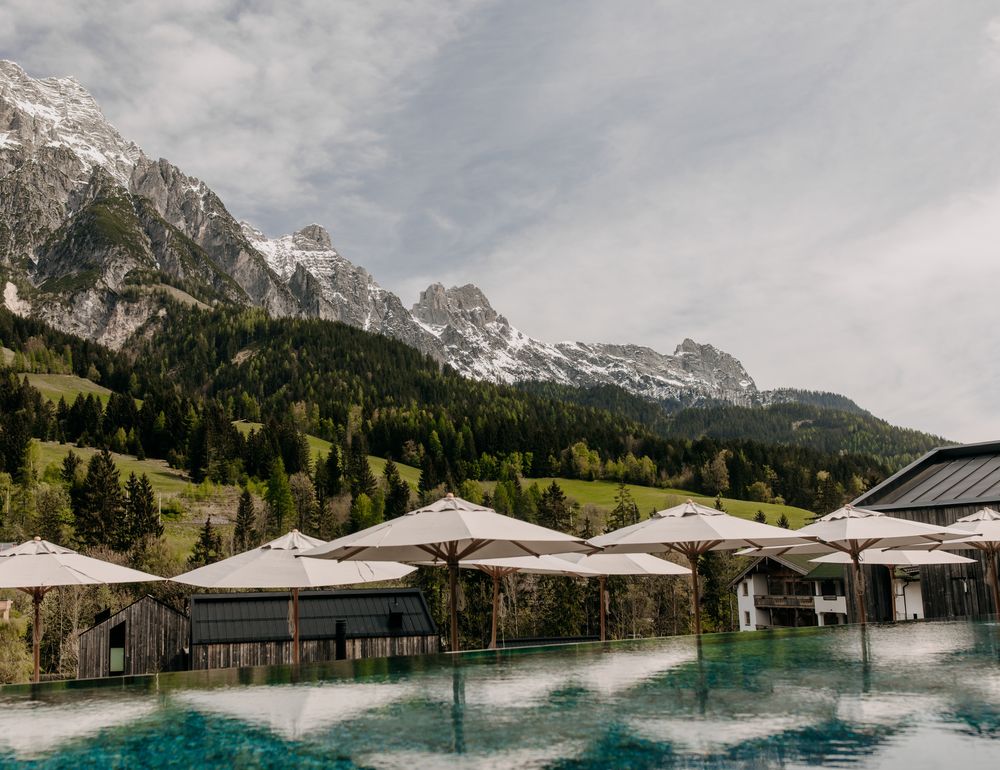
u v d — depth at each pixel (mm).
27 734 6957
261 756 6188
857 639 13250
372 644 32875
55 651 53906
